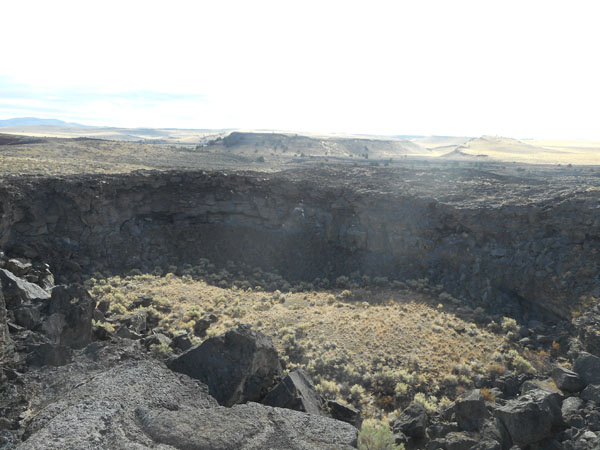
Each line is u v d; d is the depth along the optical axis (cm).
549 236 4162
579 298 3475
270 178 5884
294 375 2000
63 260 4581
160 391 1452
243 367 1838
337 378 2725
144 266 5047
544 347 3231
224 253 5434
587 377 2509
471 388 2620
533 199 4694
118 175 5362
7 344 1641
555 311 3691
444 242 4738
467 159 19200
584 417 2145
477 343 3238
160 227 5503
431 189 5647
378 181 6197
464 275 4400
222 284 4775
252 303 4156
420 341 3203
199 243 5506
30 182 4750
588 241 3869
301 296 4434
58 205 4741
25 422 1302
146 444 1169
